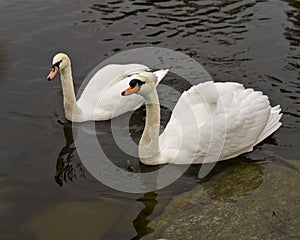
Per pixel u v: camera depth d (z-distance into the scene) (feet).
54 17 17.53
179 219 11.39
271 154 12.91
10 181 12.23
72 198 11.89
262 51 16.05
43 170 12.51
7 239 11.05
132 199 11.88
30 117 13.92
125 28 16.99
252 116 12.79
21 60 15.71
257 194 11.88
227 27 17.01
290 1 18.38
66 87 13.55
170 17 17.46
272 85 14.83
